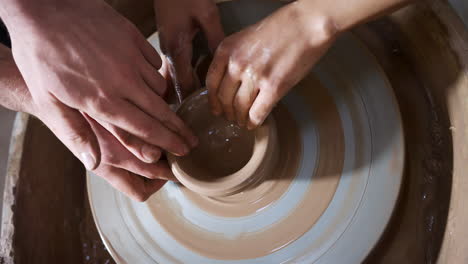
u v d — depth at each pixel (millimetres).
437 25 958
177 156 898
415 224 966
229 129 992
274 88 776
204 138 988
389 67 1141
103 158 912
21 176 1137
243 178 847
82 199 1273
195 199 1000
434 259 922
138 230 1032
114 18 831
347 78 1009
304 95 1020
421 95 1081
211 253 951
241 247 940
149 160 849
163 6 1058
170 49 1057
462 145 942
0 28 1340
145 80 811
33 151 1190
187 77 1057
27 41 749
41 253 1122
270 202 949
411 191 993
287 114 1010
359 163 944
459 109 954
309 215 928
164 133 803
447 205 956
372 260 960
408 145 1034
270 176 955
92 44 756
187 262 960
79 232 1221
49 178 1219
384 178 920
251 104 813
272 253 922
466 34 904
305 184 950
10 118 1908
